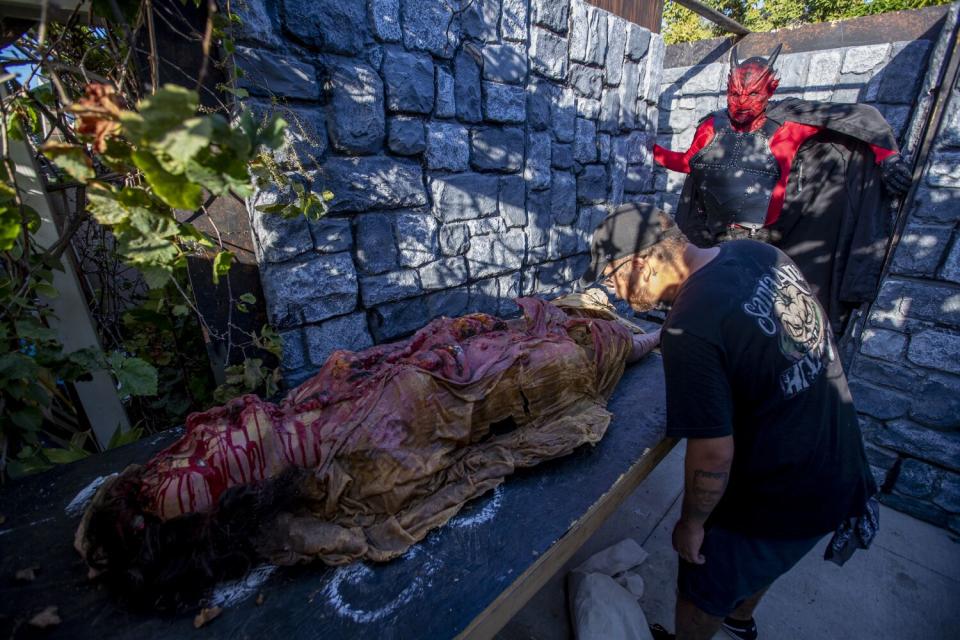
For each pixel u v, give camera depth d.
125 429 2.06
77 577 1.17
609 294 3.73
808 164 2.78
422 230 2.31
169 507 1.13
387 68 1.97
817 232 2.80
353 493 1.33
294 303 1.94
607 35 2.99
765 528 1.33
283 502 1.21
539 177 2.85
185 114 0.67
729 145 2.74
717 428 1.14
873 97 3.08
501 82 2.46
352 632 1.05
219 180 0.72
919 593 2.18
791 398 1.22
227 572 1.17
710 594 1.41
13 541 1.27
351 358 1.57
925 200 2.41
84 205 1.42
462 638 1.05
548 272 3.18
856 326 2.98
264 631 1.05
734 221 2.79
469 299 2.68
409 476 1.34
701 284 1.19
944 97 2.31
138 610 1.10
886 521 2.65
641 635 1.77
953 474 2.52
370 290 2.18
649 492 2.75
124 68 1.22
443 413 1.48
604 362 1.98
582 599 1.89
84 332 1.88
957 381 2.44
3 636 1.03
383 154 2.07
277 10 1.65
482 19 2.28
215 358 1.86
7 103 1.19
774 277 1.27
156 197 0.88
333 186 1.93
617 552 2.20
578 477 1.56
